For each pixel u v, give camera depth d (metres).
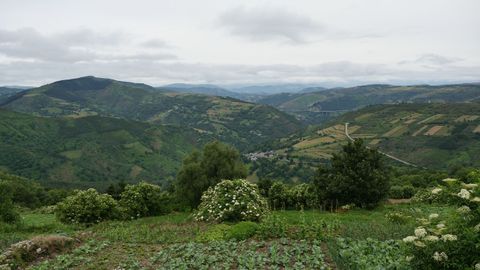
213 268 13.68
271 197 42.72
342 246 15.37
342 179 36.91
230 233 18.58
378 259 13.19
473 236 8.85
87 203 31.61
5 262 15.14
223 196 25.77
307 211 36.84
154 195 37.94
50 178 151.12
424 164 121.62
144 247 18.20
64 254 16.94
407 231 17.34
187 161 47.50
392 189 52.97
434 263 9.28
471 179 9.98
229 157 47.72
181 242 19.17
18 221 29.06
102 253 17.06
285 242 16.94
